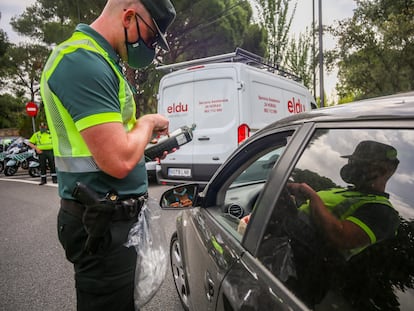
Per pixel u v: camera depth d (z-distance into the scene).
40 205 6.06
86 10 11.27
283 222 1.14
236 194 2.27
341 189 0.97
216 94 4.92
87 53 1.16
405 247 0.77
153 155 1.58
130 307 1.42
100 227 1.19
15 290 2.84
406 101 0.94
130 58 1.42
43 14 12.97
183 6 11.72
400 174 0.84
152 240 1.49
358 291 0.81
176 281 2.56
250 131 4.76
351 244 0.88
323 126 1.12
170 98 5.49
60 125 1.20
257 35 14.91
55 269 3.24
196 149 5.15
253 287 1.11
